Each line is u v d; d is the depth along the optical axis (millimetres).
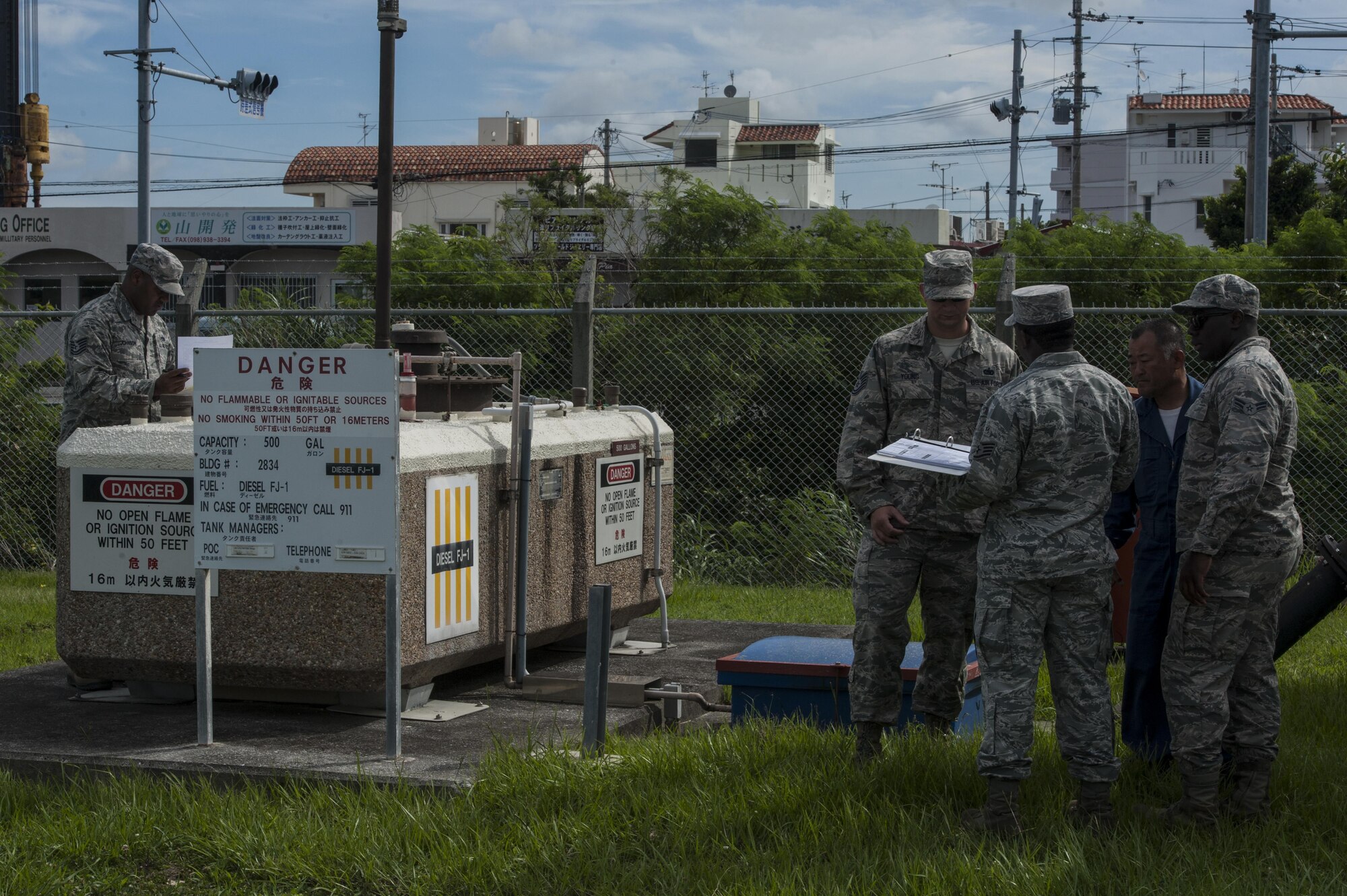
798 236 20172
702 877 3979
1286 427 4648
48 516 12008
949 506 4500
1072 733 4430
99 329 6414
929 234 39750
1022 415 4352
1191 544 4652
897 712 5102
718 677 5930
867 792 4629
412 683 5684
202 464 5066
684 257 19922
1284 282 17156
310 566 4996
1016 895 3783
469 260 19922
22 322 12484
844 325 11953
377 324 6824
